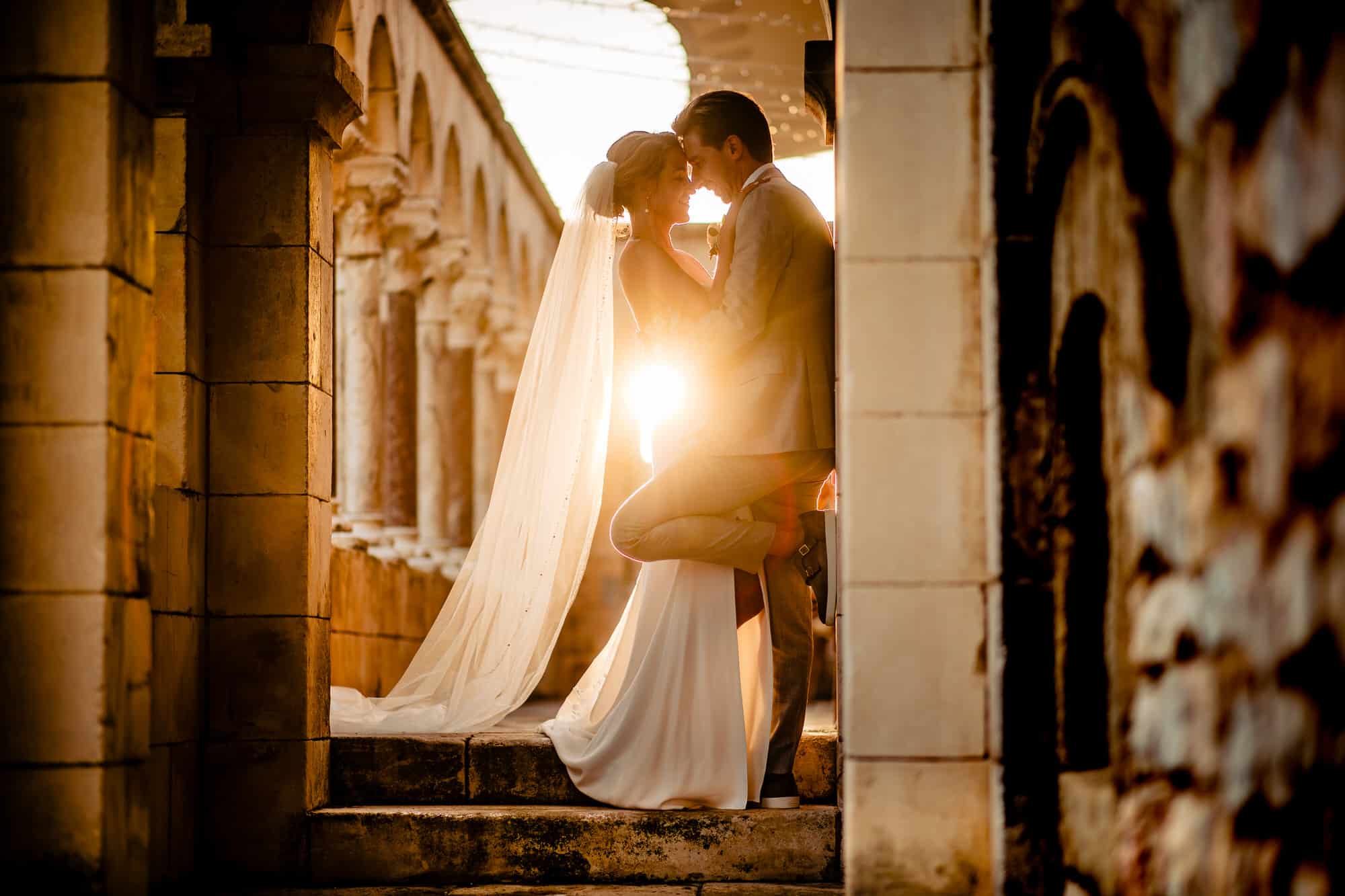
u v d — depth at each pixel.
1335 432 2.32
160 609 5.08
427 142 11.59
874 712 3.93
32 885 3.96
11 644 4.01
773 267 5.63
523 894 5.08
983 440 3.97
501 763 5.77
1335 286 2.31
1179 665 3.06
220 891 5.32
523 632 6.29
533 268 16.41
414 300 11.67
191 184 5.52
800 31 10.94
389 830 5.42
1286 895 2.51
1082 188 3.72
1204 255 2.86
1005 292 3.89
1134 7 3.29
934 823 3.90
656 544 5.57
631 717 5.63
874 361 4.00
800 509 5.78
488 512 6.44
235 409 5.59
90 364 4.06
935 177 4.02
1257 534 2.62
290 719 5.48
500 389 15.30
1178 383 3.05
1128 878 3.29
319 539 5.70
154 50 4.52
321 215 5.83
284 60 5.62
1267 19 2.53
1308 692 2.43
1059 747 3.82
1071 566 3.84
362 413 10.77
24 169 4.10
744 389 5.64
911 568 3.96
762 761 5.62
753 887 5.16
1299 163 2.41
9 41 4.12
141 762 4.27
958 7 4.04
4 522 4.04
